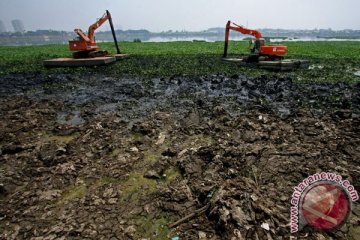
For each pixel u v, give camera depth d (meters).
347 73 18.89
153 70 20.83
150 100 13.03
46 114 11.09
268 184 5.80
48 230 4.85
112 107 12.13
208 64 23.22
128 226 4.91
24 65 23.88
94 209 5.38
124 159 7.24
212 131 8.86
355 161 6.64
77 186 6.18
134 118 10.56
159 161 7.00
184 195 5.64
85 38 22.56
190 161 6.86
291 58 27.41
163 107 11.84
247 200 5.05
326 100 12.19
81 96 14.05
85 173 6.66
